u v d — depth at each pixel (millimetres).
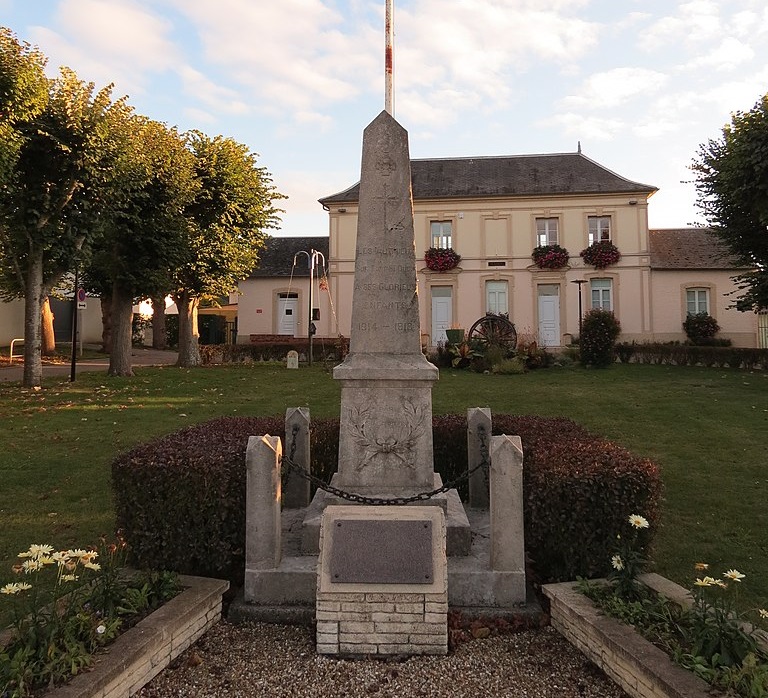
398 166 4387
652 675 2406
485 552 3799
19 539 4652
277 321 29078
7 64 11266
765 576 3967
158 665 2785
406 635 2953
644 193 26016
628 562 3189
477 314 26719
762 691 2182
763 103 13906
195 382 14820
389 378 4121
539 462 3818
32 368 13984
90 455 7395
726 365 18844
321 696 2646
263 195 20297
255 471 3439
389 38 4516
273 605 3402
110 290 26297
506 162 28719
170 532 3576
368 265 4316
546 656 2963
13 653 2457
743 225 16234
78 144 12672
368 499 3621
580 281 23078
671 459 7117
